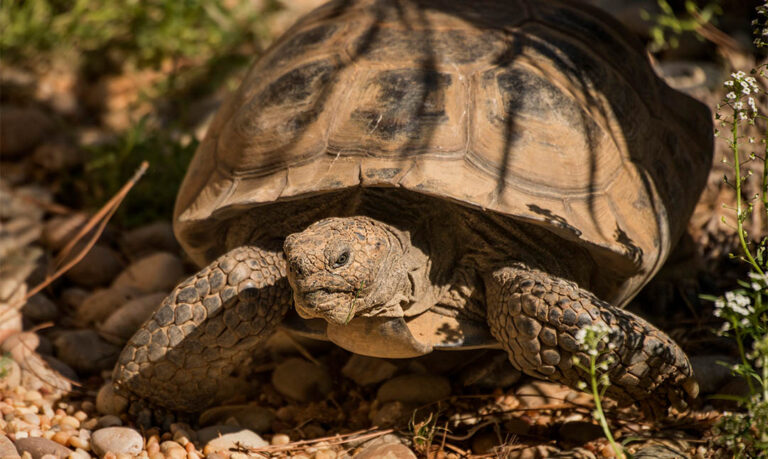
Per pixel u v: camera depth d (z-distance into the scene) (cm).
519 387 527
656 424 479
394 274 446
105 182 782
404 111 475
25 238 724
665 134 566
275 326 480
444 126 470
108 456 444
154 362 469
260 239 500
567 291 437
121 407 493
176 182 757
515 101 484
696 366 509
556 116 488
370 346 461
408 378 524
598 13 616
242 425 499
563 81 510
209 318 463
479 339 475
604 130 509
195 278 471
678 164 562
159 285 659
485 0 569
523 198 460
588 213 474
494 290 467
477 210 472
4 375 502
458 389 530
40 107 954
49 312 618
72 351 565
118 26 1017
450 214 478
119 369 480
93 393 532
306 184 469
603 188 489
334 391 542
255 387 549
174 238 735
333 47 528
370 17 545
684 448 447
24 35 987
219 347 471
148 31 976
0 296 616
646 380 436
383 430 487
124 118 963
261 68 567
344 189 463
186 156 764
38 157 838
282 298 477
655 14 927
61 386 532
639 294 624
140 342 471
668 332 583
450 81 487
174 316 466
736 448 377
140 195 766
